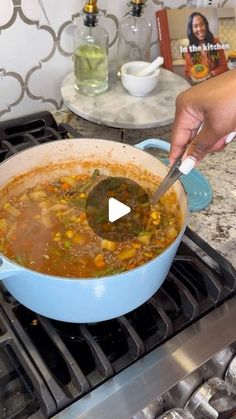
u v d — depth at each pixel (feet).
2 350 1.94
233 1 3.77
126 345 2.01
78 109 3.02
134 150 2.43
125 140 3.24
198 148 2.09
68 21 3.02
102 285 1.72
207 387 2.00
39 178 2.50
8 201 2.41
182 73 3.59
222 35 3.65
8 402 1.79
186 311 2.11
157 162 2.35
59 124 3.10
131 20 3.26
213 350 1.99
